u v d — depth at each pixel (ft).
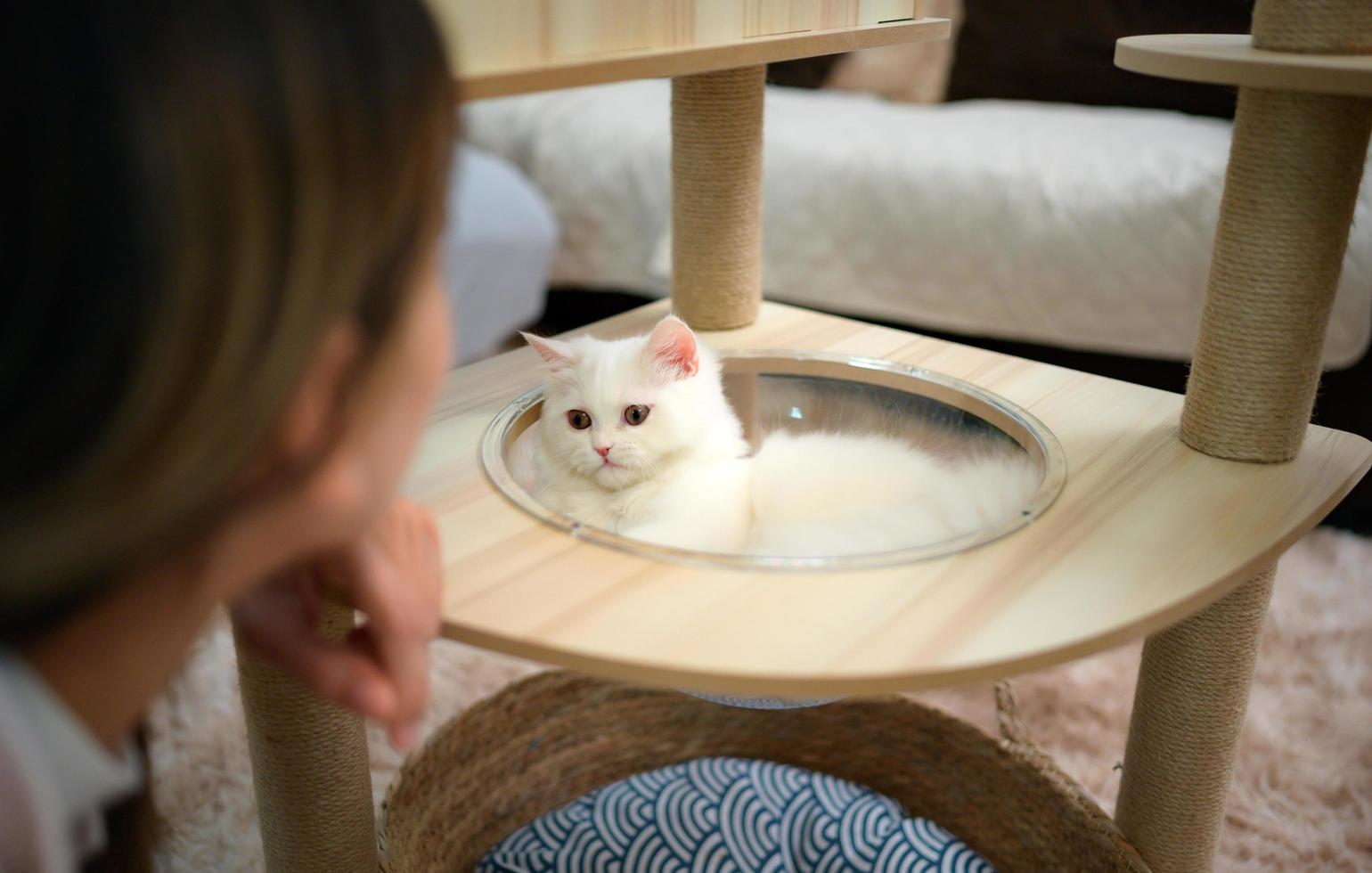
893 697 3.56
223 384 0.83
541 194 7.37
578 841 3.32
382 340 0.99
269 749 2.64
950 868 3.14
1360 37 2.27
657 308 3.92
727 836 3.33
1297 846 3.68
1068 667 4.59
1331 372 5.46
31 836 0.98
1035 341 6.13
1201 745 2.78
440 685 4.44
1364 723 4.25
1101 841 2.85
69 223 0.75
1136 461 2.56
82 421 0.79
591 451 2.88
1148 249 5.61
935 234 6.14
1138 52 2.43
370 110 0.88
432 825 3.13
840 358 3.24
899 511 2.53
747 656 1.79
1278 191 2.33
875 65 7.57
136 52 0.76
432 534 1.94
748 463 2.95
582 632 1.86
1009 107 7.05
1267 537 2.21
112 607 1.03
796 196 6.48
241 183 0.80
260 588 1.66
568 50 2.13
